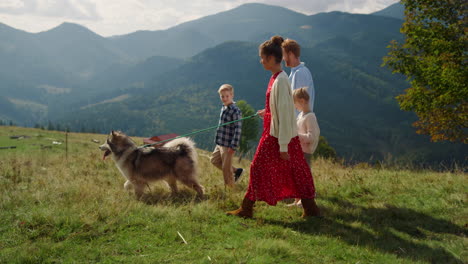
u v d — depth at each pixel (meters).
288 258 3.01
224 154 5.64
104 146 5.25
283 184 3.97
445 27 16.08
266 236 3.50
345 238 3.53
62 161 9.22
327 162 9.57
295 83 4.73
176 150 5.22
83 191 5.03
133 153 5.16
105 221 3.77
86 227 3.57
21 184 5.71
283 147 3.66
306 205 4.09
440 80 14.84
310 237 3.52
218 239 3.41
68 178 6.44
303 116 4.48
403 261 3.05
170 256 3.01
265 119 3.97
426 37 16.02
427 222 4.14
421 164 8.13
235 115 5.54
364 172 7.32
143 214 4.04
